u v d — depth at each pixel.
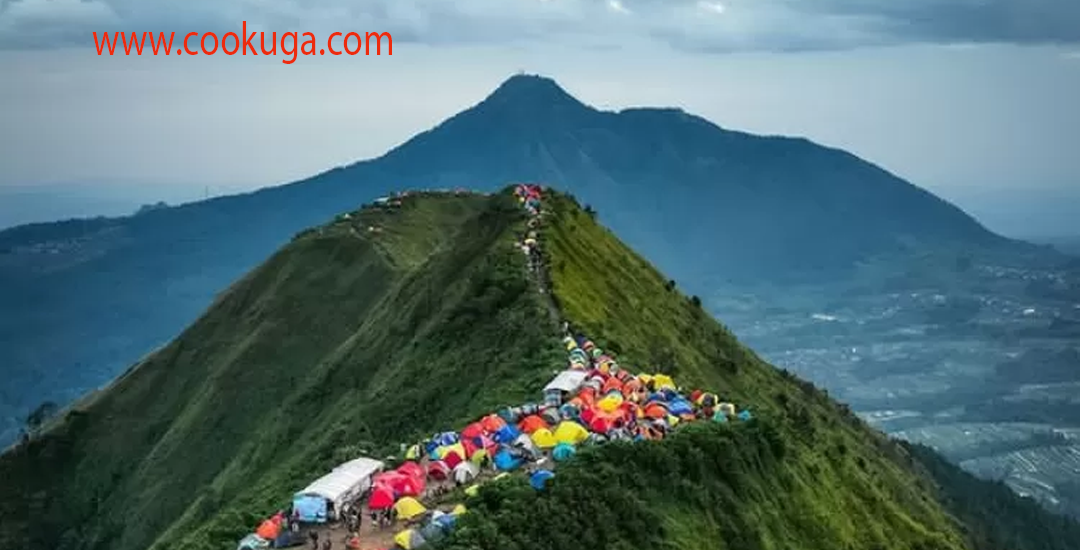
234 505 113.88
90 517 199.88
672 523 83.44
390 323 177.12
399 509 78.69
